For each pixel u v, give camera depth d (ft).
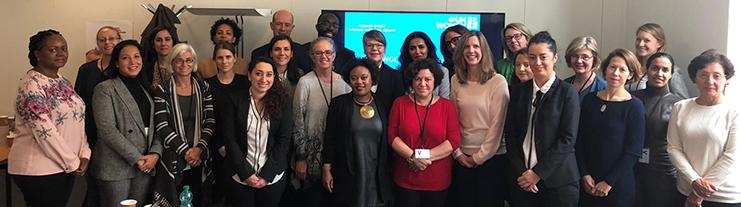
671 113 10.53
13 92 16.71
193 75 11.47
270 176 10.69
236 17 16.89
